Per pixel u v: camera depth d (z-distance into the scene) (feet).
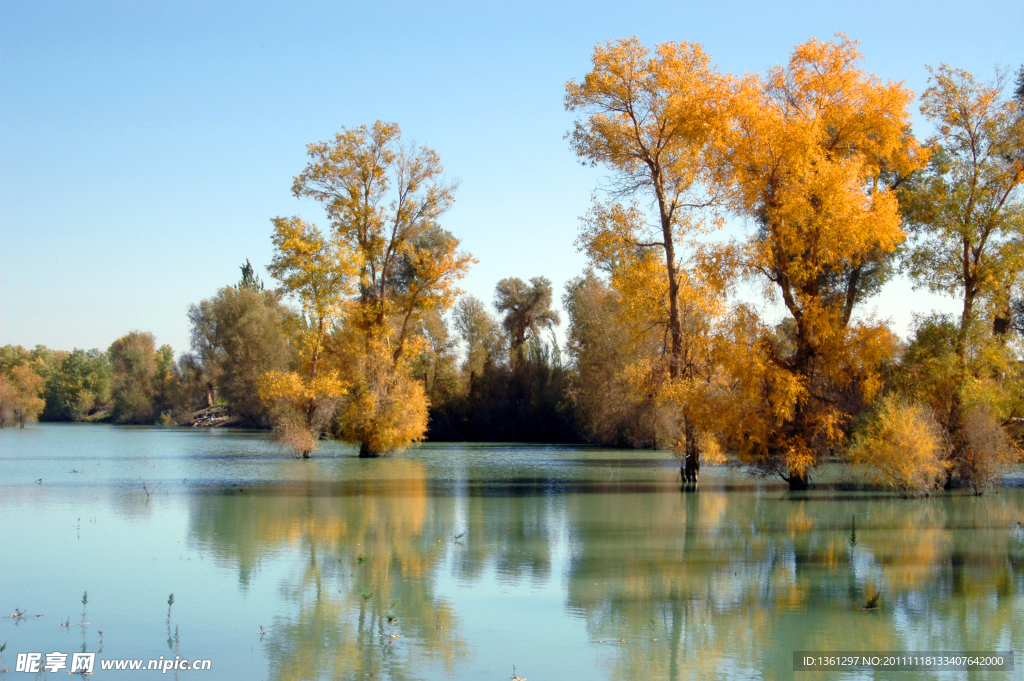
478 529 66.74
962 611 42.29
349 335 134.00
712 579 49.11
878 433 87.76
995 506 82.28
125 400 320.91
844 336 85.40
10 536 60.64
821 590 46.62
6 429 275.18
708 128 88.69
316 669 32.68
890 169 105.40
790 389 84.64
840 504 84.23
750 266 87.56
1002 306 99.60
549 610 41.93
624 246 98.48
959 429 90.07
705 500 87.15
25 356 386.11
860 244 85.40
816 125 86.69
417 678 31.86
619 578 49.26
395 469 125.39
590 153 95.09
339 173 129.90
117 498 83.82
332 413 137.49
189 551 55.47
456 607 42.37
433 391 229.04
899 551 58.13
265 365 235.61
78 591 44.32
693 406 89.40
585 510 78.79
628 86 91.97
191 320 294.87
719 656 35.27
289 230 127.85
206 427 278.87
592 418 189.47
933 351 93.40
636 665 33.96
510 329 238.89
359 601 43.11
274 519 70.64
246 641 36.17
